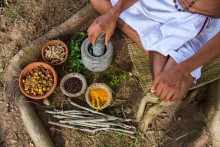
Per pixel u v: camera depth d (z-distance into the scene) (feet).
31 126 4.58
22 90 4.72
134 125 4.76
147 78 4.12
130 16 4.22
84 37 5.24
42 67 4.91
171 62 3.82
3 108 4.80
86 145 4.67
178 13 3.82
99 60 4.68
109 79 5.04
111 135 4.72
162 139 4.70
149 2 4.04
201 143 4.66
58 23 5.37
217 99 4.46
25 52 4.98
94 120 4.66
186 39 3.84
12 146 4.65
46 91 4.82
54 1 5.50
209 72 4.09
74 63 5.08
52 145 4.57
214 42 3.39
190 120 4.80
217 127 4.55
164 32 3.92
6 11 5.39
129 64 5.16
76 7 5.49
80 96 4.93
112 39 5.29
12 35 5.25
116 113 4.83
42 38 5.09
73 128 4.71
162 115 4.83
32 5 5.45
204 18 3.78
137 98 4.94
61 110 4.82
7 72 4.97
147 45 4.05
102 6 4.58
